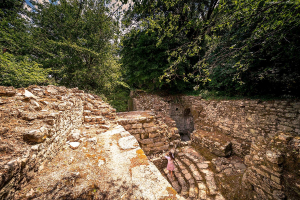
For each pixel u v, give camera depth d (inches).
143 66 356.5
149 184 58.9
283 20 108.0
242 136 240.8
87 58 293.3
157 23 141.0
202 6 278.1
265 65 221.5
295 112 173.8
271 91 228.8
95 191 55.1
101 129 136.2
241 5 100.9
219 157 227.6
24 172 51.4
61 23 269.1
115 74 298.5
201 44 310.3
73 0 252.7
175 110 444.8
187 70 404.2
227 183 167.6
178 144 285.1
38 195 48.7
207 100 347.6
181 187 187.9
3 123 60.8
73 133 109.9
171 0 128.3
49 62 244.8
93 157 81.6
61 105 97.6
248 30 202.5
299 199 105.7
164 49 346.0
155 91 472.1
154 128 209.9
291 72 186.5
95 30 285.0
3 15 205.3
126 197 52.3
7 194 41.3
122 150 91.4
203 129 326.6
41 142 65.6
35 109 84.1
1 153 49.3
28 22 239.1
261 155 139.3
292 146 119.4
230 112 272.1
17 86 162.1
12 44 194.1
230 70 245.4
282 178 117.6
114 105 454.0
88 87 302.0
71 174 62.0
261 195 131.6
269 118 202.8
